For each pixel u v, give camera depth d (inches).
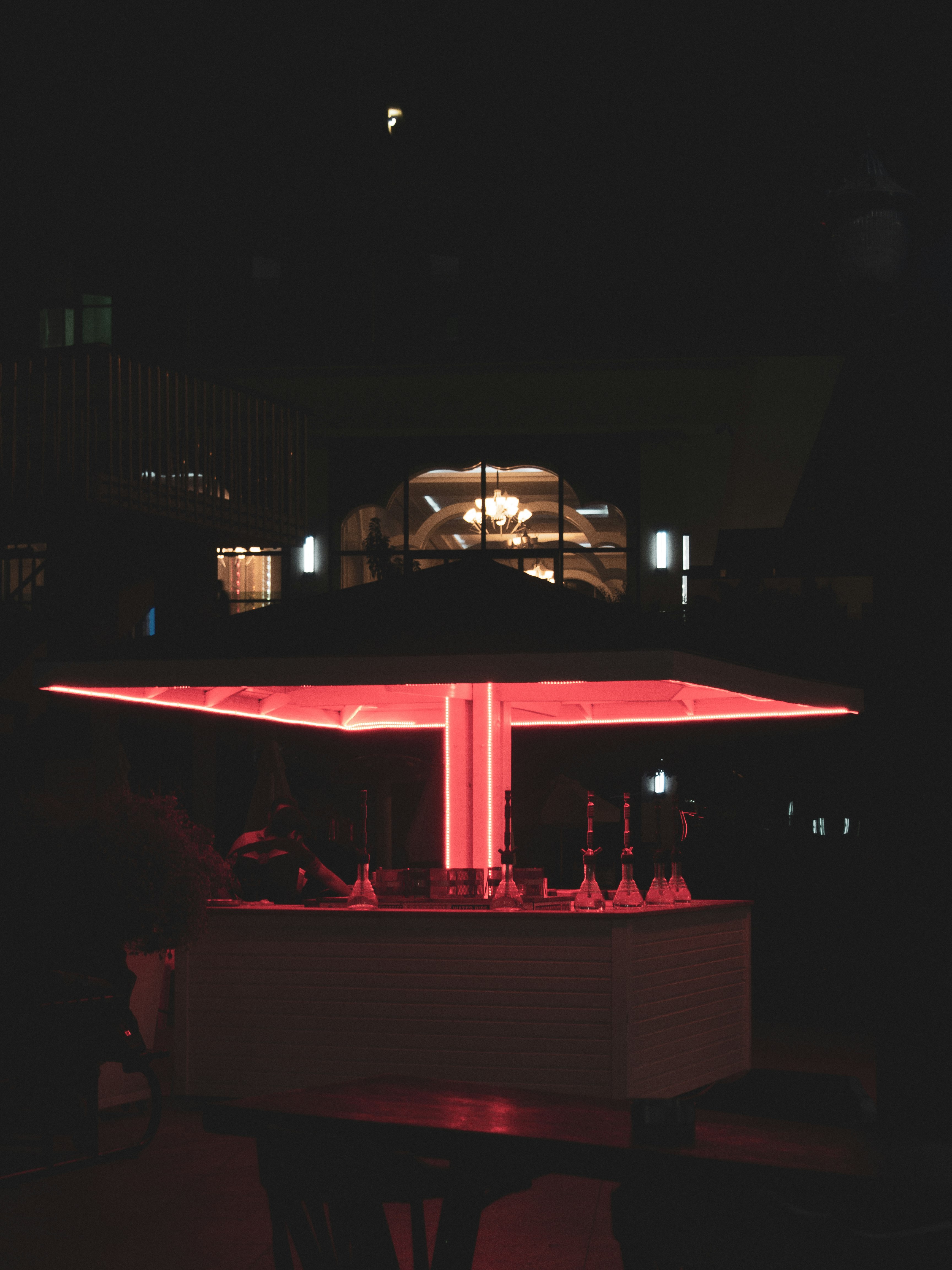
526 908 304.5
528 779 564.7
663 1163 105.3
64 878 261.7
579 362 557.3
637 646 275.3
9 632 482.9
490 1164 114.1
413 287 685.3
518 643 282.8
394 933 299.1
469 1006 293.1
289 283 687.7
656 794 605.0
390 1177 111.7
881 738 129.4
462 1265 114.5
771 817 600.4
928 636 128.7
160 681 299.9
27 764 483.8
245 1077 305.1
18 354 484.1
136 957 301.6
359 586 326.0
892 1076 125.0
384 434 644.1
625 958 284.4
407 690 358.3
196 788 511.2
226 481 532.7
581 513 632.4
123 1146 262.4
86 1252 192.7
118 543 489.7
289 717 402.3
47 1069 238.1
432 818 359.6
